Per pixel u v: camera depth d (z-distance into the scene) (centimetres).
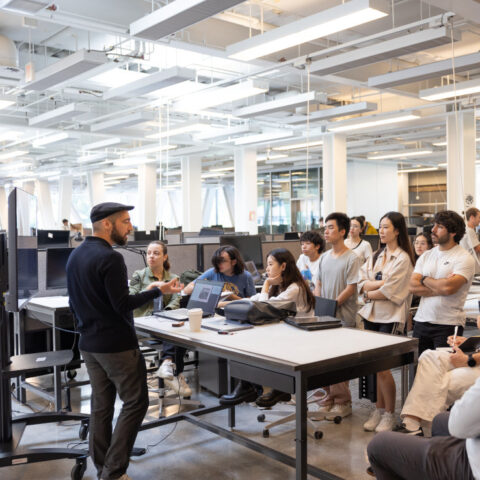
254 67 759
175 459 277
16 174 1744
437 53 753
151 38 456
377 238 620
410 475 171
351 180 1616
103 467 239
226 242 541
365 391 315
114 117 1046
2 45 650
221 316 304
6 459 244
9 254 253
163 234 758
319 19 427
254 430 315
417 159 1600
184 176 1452
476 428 147
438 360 255
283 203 1809
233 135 1059
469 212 512
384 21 601
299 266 453
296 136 1088
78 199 2184
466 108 900
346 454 278
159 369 341
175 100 847
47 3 428
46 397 341
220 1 377
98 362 240
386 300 321
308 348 222
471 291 471
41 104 984
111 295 226
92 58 547
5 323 263
